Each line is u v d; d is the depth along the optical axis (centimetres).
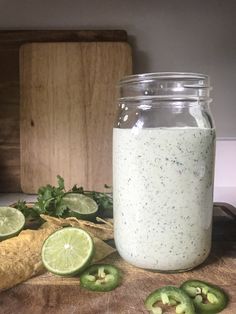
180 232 23
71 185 44
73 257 23
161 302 20
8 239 25
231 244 28
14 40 44
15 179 46
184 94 24
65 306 19
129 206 23
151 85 24
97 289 21
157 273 23
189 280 22
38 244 24
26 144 44
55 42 43
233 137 47
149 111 24
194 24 45
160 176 22
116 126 25
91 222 30
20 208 30
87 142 44
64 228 24
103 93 44
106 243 27
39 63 43
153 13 45
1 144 45
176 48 46
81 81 44
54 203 30
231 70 46
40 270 23
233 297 20
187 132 22
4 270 21
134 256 24
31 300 20
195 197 23
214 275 23
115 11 45
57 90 44
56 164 44
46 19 45
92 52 43
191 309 19
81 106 44
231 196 44
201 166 23
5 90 45
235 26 45
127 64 43
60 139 44
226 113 47
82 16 45
